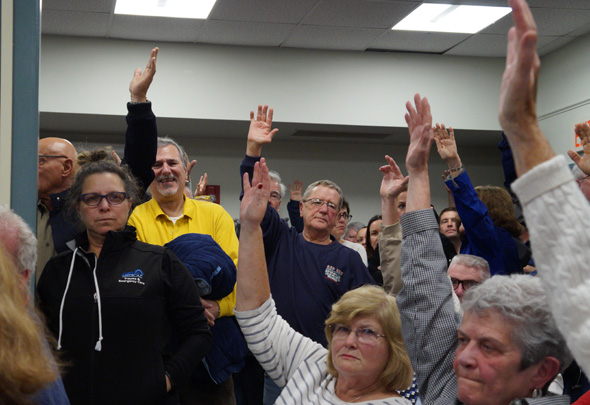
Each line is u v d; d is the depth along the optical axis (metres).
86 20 5.30
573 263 0.61
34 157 1.44
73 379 1.73
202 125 6.20
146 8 5.15
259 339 1.69
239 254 1.73
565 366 1.16
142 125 2.21
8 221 1.08
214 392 2.16
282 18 5.38
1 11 1.44
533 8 5.30
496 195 3.03
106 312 1.75
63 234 2.11
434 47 6.17
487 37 5.90
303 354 1.68
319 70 6.15
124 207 1.90
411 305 1.45
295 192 5.90
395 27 5.63
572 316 0.60
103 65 5.69
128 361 1.74
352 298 1.53
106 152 2.31
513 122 0.66
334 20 5.44
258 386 2.65
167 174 2.38
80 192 1.88
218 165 6.95
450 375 1.39
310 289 2.45
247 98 5.97
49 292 1.81
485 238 2.60
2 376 0.75
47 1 4.94
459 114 6.38
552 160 0.63
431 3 5.15
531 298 1.15
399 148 7.40
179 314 1.88
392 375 1.51
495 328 1.15
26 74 1.45
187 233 2.26
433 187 7.51
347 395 1.54
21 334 0.78
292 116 6.06
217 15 5.29
